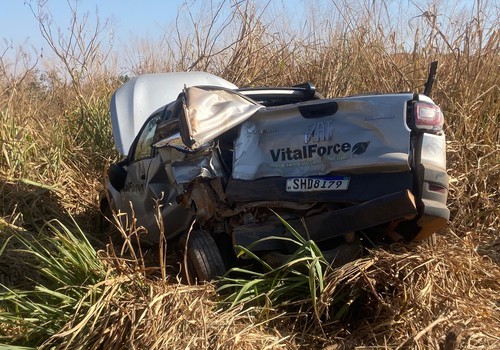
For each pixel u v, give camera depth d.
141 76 8.06
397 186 4.22
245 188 4.58
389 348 3.80
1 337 3.98
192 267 4.61
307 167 4.44
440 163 4.30
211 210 4.72
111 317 3.77
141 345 3.60
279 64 9.07
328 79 8.16
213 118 4.59
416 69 7.27
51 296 4.20
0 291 4.64
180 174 4.85
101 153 8.45
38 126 8.44
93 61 10.16
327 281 4.14
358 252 4.39
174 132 4.95
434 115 4.30
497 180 6.08
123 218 6.20
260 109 4.73
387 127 4.27
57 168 7.47
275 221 4.50
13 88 8.67
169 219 5.18
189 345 3.57
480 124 6.64
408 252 4.32
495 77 6.82
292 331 4.08
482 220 5.89
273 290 4.19
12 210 6.35
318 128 4.44
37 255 4.47
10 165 6.98
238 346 3.65
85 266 4.23
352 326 4.20
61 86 10.33
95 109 9.10
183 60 10.13
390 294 4.13
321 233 4.33
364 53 7.92
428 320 3.89
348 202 4.30
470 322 3.83
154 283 4.07
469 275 4.36
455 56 7.06
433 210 4.21
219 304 4.11
